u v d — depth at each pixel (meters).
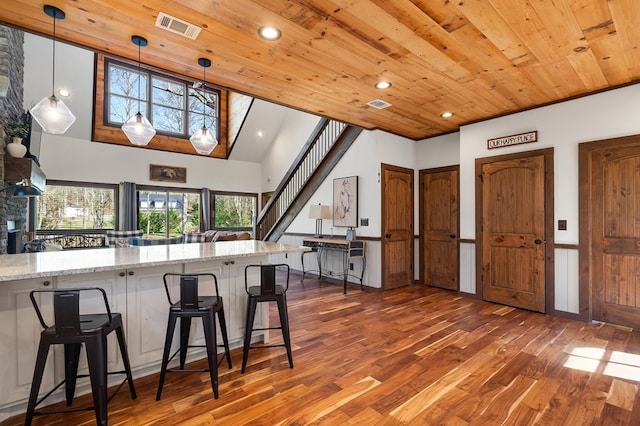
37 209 6.61
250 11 2.11
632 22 2.22
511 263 4.18
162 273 2.38
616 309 3.40
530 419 1.85
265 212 7.72
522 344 2.95
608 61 2.83
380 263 5.01
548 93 3.56
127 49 2.62
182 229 8.44
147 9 2.08
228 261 2.75
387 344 2.95
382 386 2.22
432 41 2.48
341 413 1.91
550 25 2.27
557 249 3.79
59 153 6.73
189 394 2.11
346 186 5.48
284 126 9.04
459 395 2.11
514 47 2.57
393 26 2.28
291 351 2.73
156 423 1.82
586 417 1.87
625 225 3.35
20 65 4.18
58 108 2.76
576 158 3.66
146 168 7.82
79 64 6.33
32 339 1.90
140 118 3.38
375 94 3.60
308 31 2.35
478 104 3.90
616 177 3.40
